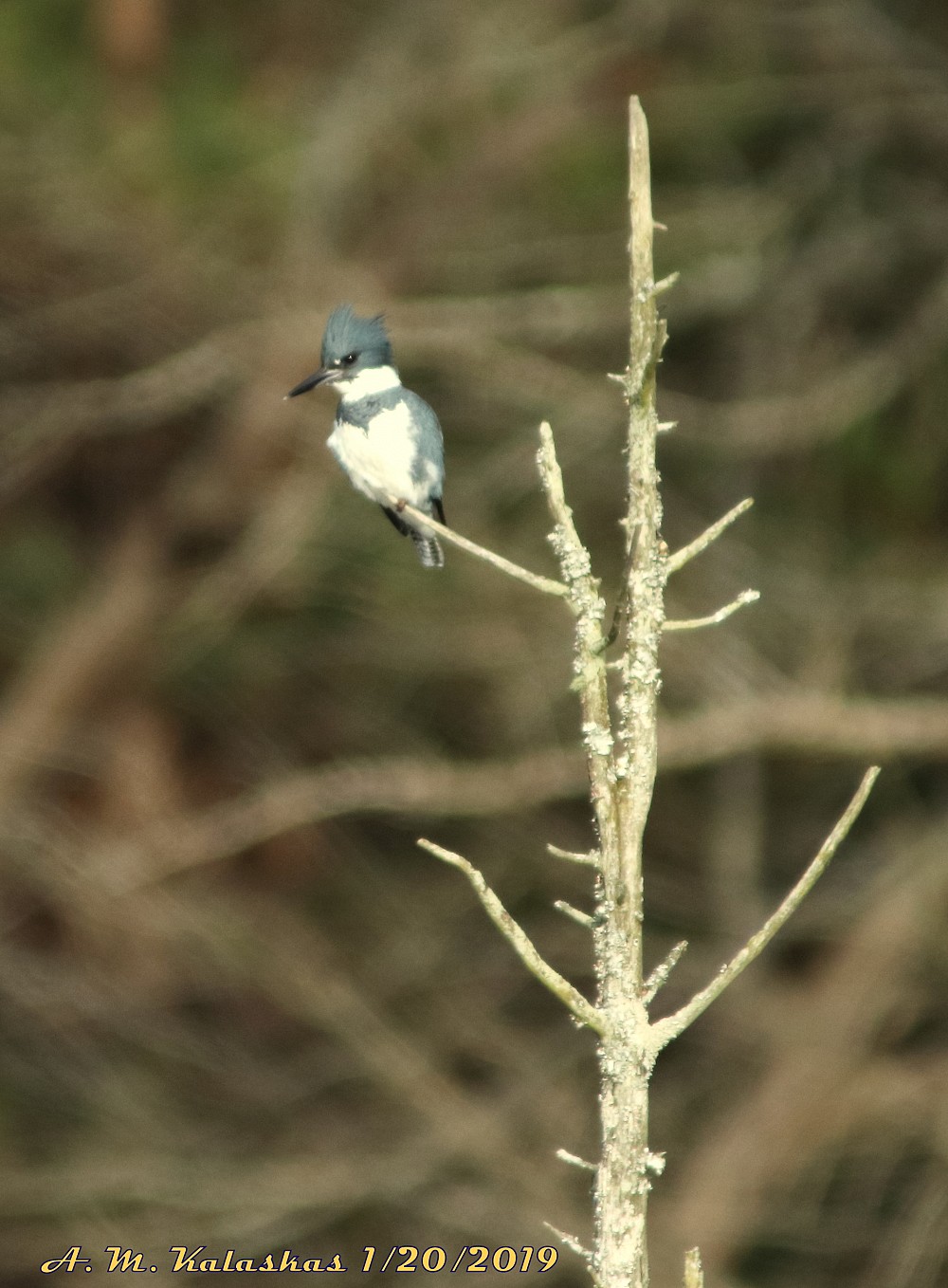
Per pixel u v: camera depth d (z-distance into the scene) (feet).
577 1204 42.27
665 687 46.01
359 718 51.42
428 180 50.78
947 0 53.26
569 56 50.85
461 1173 43.06
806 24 51.80
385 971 47.19
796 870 49.96
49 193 45.44
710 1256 41.47
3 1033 47.47
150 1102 45.96
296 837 51.01
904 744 41.50
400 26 51.70
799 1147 42.57
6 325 46.44
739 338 53.06
